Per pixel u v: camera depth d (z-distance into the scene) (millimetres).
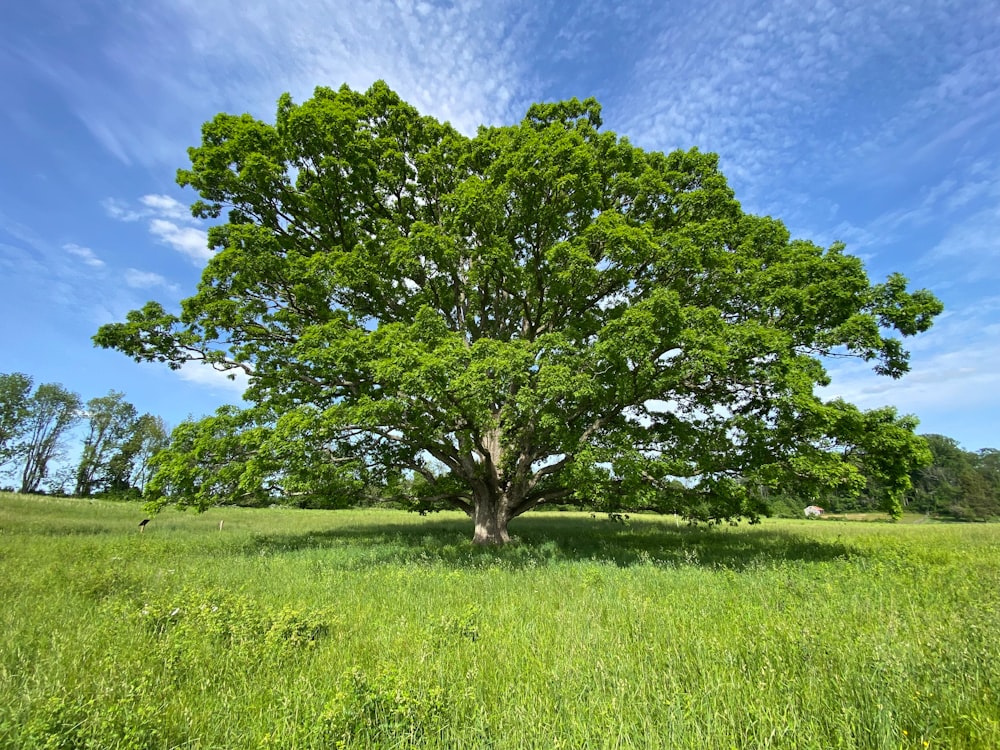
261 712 3537
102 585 7543
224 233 14086
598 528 24109
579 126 15977
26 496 35500
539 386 11023
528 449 15469
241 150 14969
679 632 5285
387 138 16500
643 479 13211
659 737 3078
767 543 15523
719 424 14445
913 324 12031
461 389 10812
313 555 12047
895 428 11523
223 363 15109
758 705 3418
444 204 15336
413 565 10039
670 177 15148
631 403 13359
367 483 14703
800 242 14078
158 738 3180
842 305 11984
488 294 15500
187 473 12836
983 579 8484
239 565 10250
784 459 12227
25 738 3074
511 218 13953
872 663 4098
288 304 15109
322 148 15273
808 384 11023
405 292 15383
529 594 7328
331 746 3080
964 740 3166
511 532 20781
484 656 4609
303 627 5441
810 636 4723
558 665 4223
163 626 5617
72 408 66250
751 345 10789
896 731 3141
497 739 3092
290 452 11859
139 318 14508
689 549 13789
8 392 58469
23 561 10039
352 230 15984
